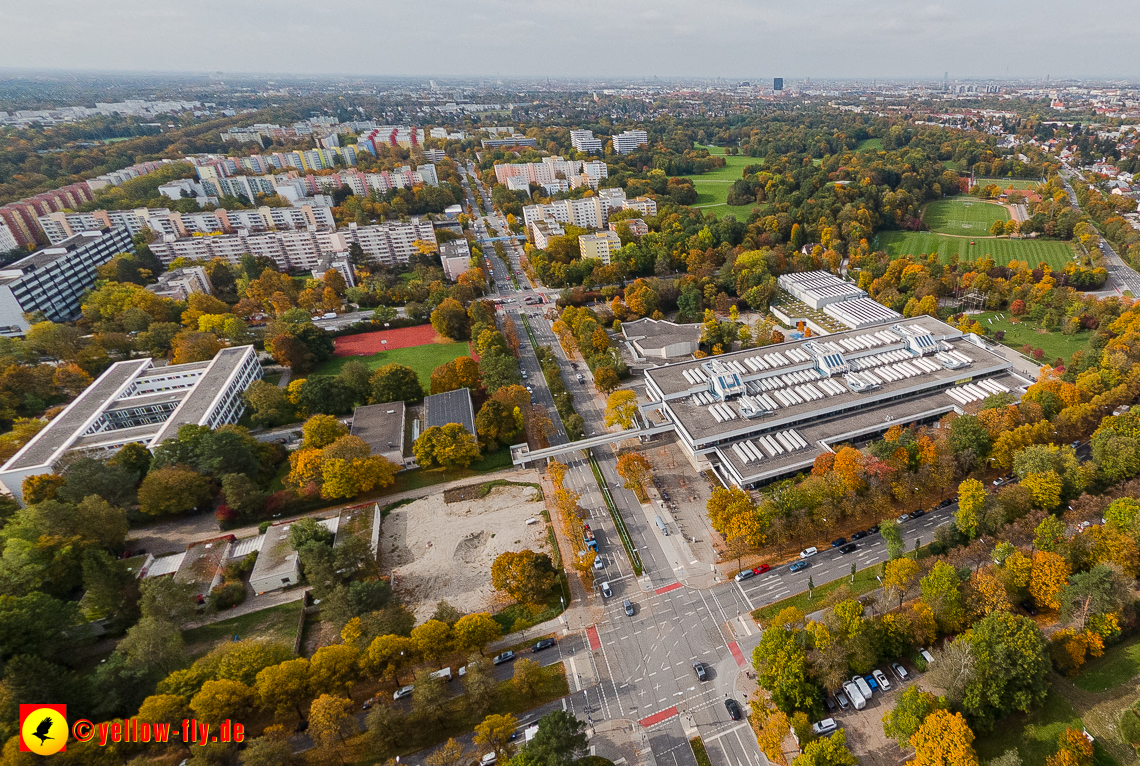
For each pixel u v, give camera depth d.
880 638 113.75
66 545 132.50
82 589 136.12
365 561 141.62
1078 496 148.38
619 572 145.62
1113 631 111.75
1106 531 128.12
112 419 198.00
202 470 167.50
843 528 154.12
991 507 138.50
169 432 180.38
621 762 103.81
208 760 94.19
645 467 167.50
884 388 196.75
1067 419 168.25
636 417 199.12
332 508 169.62
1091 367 196.75
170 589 126.62
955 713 100.69
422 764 104.19
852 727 106.06
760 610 132.50
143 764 91.56
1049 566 119.44
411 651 113.12
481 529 162.38
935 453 157.25
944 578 118.44
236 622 134.25
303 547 140.88
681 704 113.50
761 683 109.25
